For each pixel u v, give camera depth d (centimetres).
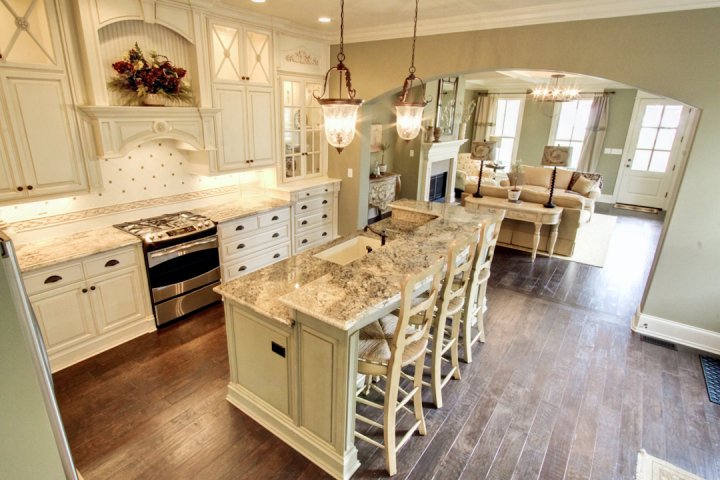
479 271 304
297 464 226
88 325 308
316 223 516
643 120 844
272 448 236
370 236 326
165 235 339
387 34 444
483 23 381
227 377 296
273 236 454
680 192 329
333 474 220
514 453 236
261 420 253
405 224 367
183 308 368
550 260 552
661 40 312
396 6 357
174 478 215
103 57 310
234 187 463
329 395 210
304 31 454
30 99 266
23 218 301
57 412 106
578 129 937
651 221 753
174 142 391
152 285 340
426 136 731
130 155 359
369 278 221
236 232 404
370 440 226
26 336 95
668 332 357
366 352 218
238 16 382
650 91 325
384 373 214
